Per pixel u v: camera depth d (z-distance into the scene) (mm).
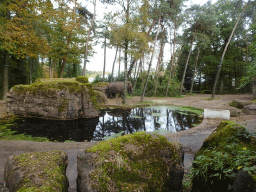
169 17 17656
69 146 4500
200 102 14422
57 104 8609
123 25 12281
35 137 5742
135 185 1552
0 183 2516
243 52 25609
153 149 1772
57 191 1339
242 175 1197
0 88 14375
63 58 19156
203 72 31031
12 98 9055
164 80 24719
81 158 1591
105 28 21672
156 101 15695
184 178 2299
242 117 7434
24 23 11914
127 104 13359
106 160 1579
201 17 19906
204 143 2299
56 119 8648
